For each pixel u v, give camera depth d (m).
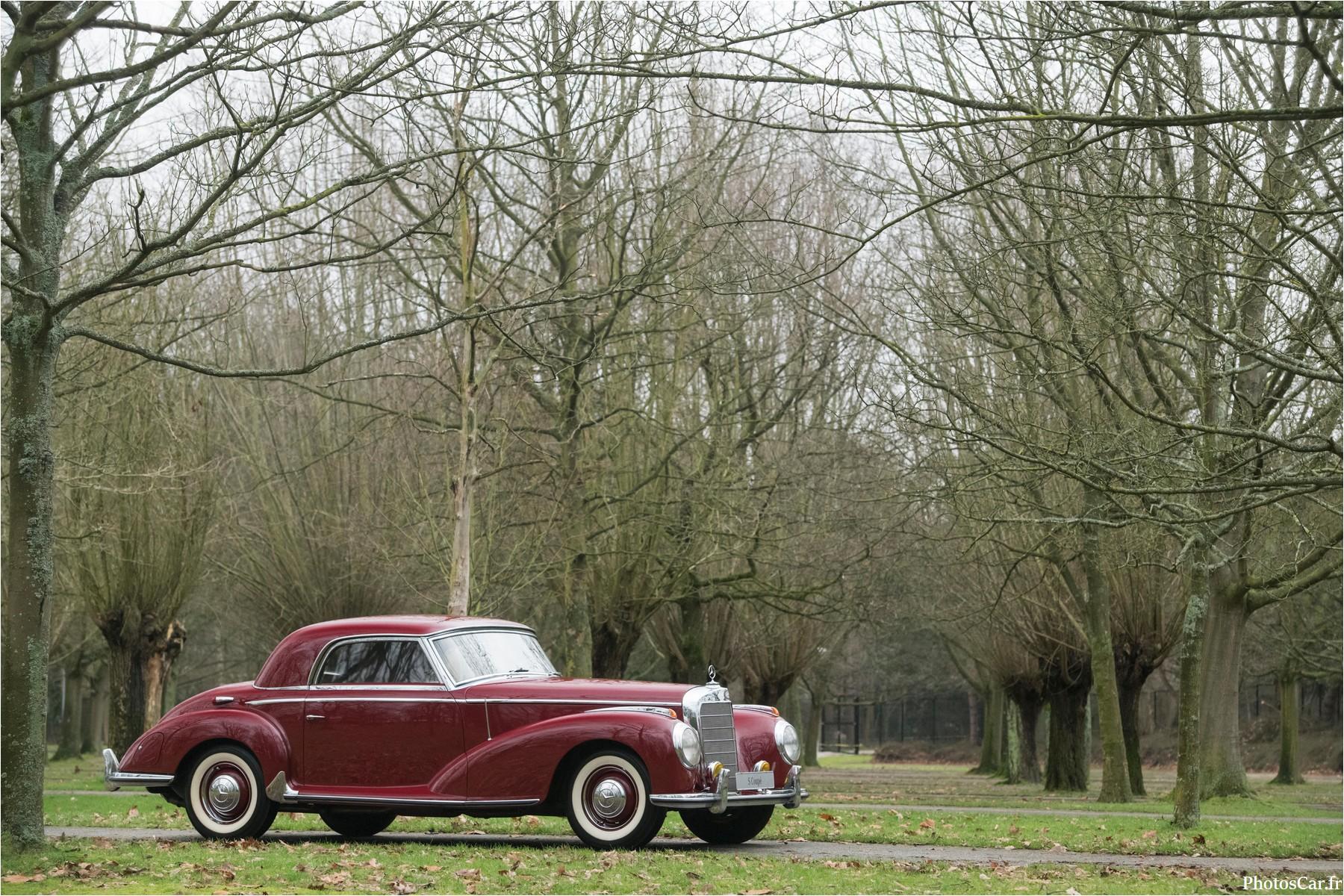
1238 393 15.80
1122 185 14.77
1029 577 33.75
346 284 31.33
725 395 29.45
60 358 23.44
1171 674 65.88
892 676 75.81
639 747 12.89
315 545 31.55
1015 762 41.09
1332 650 41.84
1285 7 9.55
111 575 32.00
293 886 10.44
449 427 21.09
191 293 28.81
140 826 16.70
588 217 25.89
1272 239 16.84
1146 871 12.62
